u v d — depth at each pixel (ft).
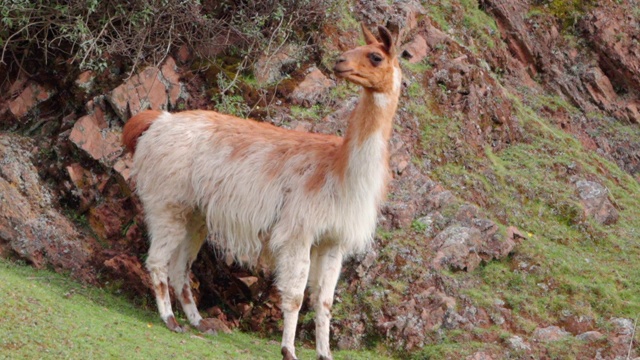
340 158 96.99
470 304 115.34
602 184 147.13
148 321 105.09
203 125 106.63
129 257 116.78
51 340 85.15
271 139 103.45
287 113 129.29
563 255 127.54
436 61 149.59
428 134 139.33
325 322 100.22
